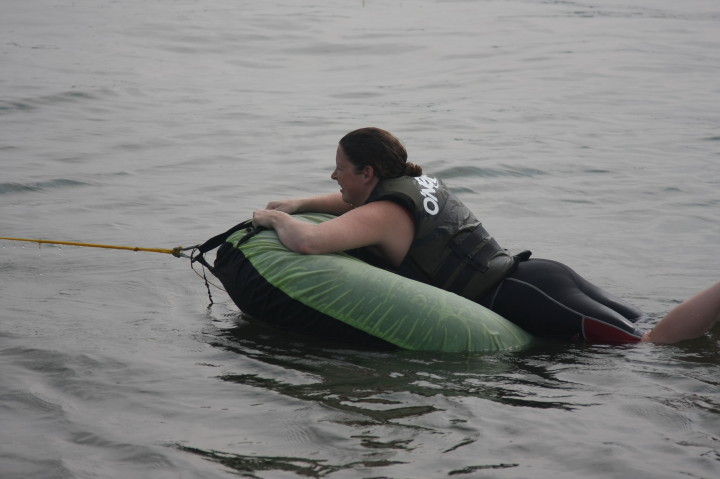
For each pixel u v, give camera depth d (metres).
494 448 8.09
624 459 7.85
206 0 65.38
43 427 8.50
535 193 20.56
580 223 18.19
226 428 8.49
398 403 9.13
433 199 11.86
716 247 16.47
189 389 9.49
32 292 13.01
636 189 20.92
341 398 9.27
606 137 26.92
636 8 69.44
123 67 38.12
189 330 11.63
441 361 10.64
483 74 39.00
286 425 8.55
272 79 37.38
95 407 8.98
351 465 7.75
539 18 60.84
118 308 12.47
